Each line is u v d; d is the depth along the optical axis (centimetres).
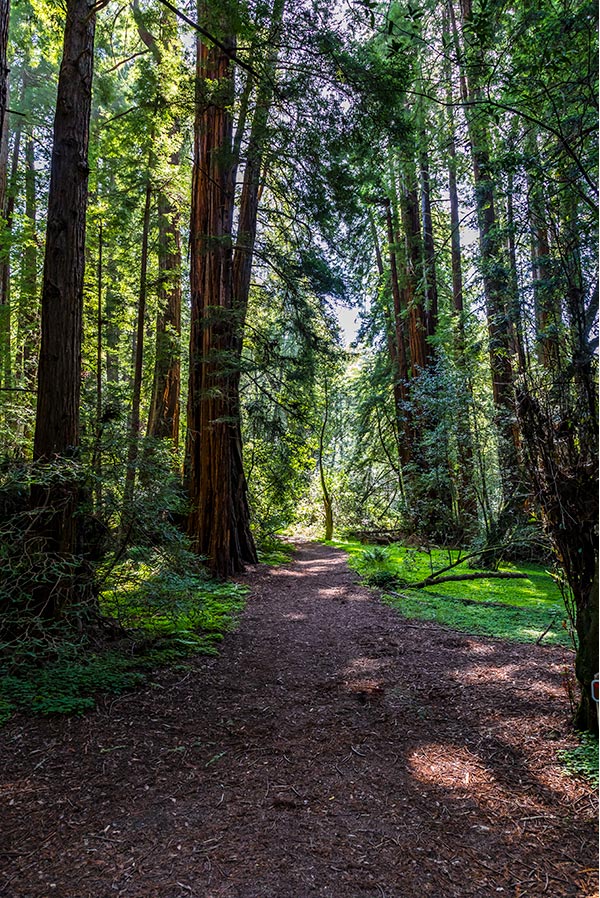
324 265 809
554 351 352
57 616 415
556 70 443
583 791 238
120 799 231
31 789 238
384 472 1856
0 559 378
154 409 1179
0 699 325
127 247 1097
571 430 311
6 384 1073
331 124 586
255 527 1282
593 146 446
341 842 202
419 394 1040
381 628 554
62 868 186
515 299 697
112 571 471
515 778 251
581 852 197
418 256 1401
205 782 247
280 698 362
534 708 332
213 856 193
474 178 936
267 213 933
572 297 328
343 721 322
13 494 432
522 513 759
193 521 815
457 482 1034
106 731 298
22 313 1156
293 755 277
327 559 1189
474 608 636
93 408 595
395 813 222
